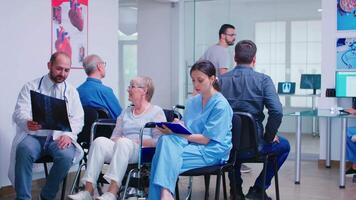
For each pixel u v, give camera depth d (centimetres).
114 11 634
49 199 400
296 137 546
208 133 355
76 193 381
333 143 650
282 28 831
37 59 510
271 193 491
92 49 595
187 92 866
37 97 379
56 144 401
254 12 834
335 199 468
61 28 541
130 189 394
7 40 474
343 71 614
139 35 904
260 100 414
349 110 559
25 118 397
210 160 355
